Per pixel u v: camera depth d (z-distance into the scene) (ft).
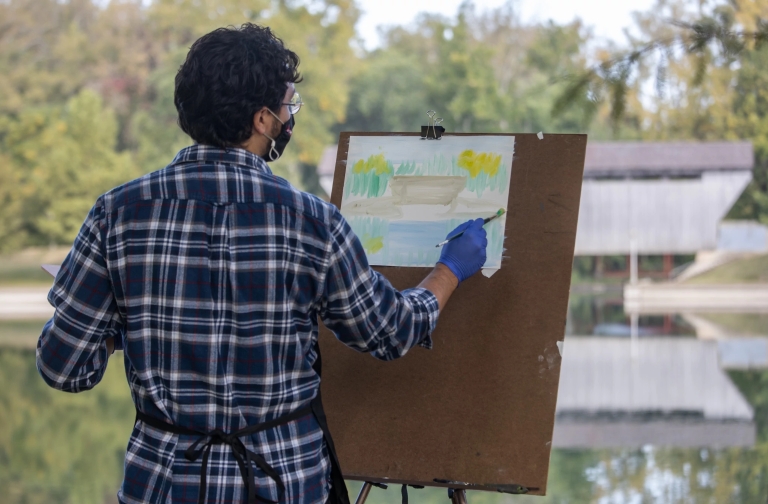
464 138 5.08
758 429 35.32
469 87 107.45
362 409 4.88
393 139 5.23
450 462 4.67
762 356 55.31
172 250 3.40
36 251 94.94
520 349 4.67
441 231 4.94
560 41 103.30
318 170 97.71
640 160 91.09
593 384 48.03
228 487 3.35
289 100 3.69
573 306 83.66
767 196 93.35
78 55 102.22
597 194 92.27
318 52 110.11
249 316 3.37
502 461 4.59
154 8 103.71
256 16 106.11
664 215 91.40
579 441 33.53
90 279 3.46
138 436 3.51
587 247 92.58
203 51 3.45
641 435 34.68
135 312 3.44
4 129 95.66
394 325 3.69
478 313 4.76
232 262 3.38
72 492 27.35
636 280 91.71
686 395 44.06
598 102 8.29
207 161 3.51
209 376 3.37
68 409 44.91
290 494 3.44
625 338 65.57
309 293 3.50
